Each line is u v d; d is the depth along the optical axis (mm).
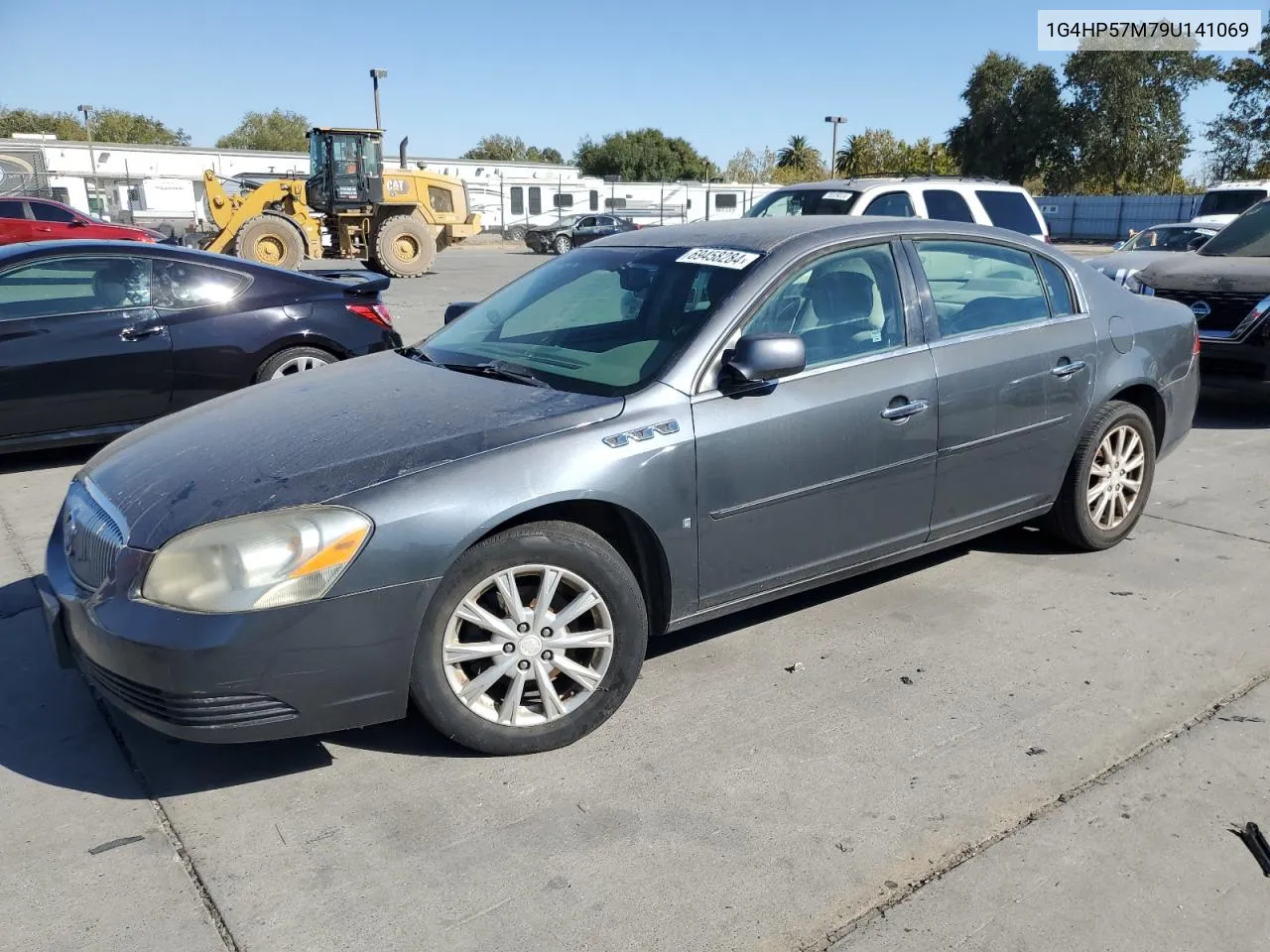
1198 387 5207
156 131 80250
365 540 2730
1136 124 52094
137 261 6465
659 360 3377
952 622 4039
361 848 2668
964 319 4094
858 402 3633
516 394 3334
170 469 3029
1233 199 20203
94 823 2785
